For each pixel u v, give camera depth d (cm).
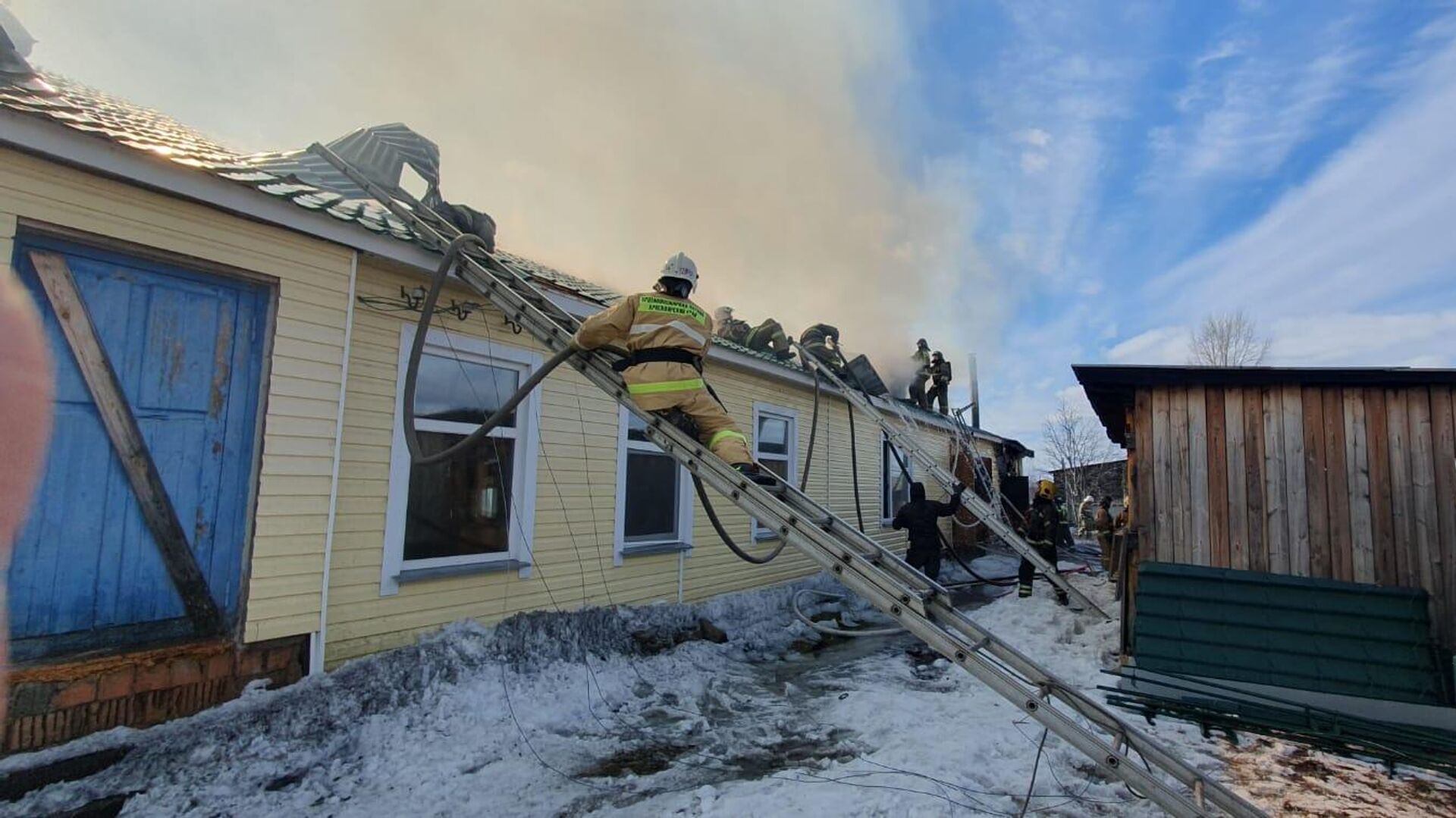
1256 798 344
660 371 363
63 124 311
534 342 578
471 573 511
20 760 297
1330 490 526
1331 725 437
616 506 654
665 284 390
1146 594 544
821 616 845
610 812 326
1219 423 566
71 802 295
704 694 521
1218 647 502
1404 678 457
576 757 398
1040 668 277
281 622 390
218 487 376
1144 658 510
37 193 318
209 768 333
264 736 358
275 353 394
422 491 494
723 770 380
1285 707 464
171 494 359
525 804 335
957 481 897
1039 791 345
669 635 650
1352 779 367
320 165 502
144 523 349
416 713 416
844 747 416
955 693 518
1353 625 487
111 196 339
